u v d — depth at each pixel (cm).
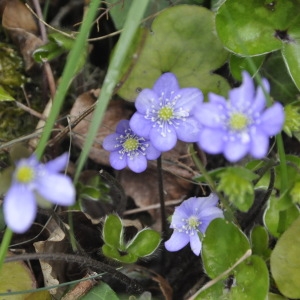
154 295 35
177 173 36
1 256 28
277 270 31
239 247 30
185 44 35
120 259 32
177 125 32
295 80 33
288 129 30
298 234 31
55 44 36
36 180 26
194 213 32
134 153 33
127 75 35
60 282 33
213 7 36
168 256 36
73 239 33
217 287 31
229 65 35
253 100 28
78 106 36
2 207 33
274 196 32
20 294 32
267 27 34
